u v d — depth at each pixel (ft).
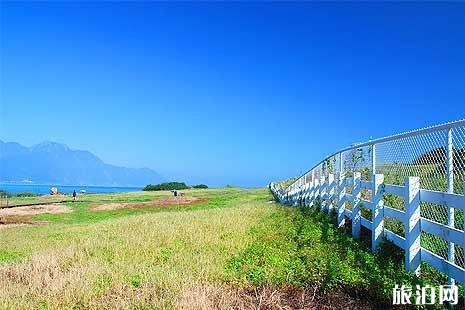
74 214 123.24
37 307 31.14
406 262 32.58
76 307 31.48
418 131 31.99
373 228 40.09
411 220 32.35
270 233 56.70
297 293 32.45
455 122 27.32
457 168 28.40
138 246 52.19
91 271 39.19
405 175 37.09
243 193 191.42
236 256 45.91
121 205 144.87
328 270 35.37
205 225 65.62
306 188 85.05
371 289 30.83
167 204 144.56
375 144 42.98
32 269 41.91
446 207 30.81
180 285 34.17
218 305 29.60
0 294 33.73
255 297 31.89
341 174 56.13
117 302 30.96
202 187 283.79
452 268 26.81
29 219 112.98
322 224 57.16
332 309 28.99
